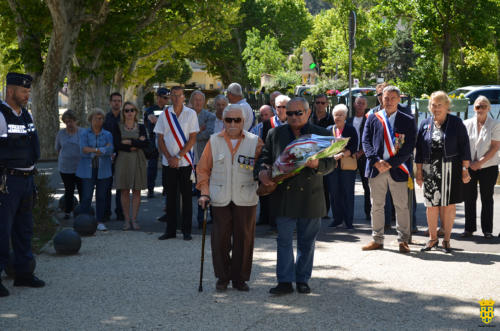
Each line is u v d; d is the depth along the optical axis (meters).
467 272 6.18
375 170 7.18
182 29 32.34
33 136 5.88
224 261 5.66
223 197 5.56
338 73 52.75
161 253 7.24
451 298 5.30
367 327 4.59
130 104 8.77
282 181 5.42
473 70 30.62
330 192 8.79
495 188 10.94
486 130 7.71
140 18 24.89
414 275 6.08
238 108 5.58
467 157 7.02
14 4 21.09
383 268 6.38
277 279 5.62
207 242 7.89
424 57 32.47
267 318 4.82
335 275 6.11
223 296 5.46
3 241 5.63
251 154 5.62
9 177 5.64
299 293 5.50
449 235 7.17
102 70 22.97
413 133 7.05
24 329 4.66
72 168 9.69
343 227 8.81
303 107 5.39
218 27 31.20
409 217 7.16
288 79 44.38
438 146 7.01
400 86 31.95
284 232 5.48
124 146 8.70
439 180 7.04
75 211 9.29
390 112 7.15
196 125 8.10
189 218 8.05
